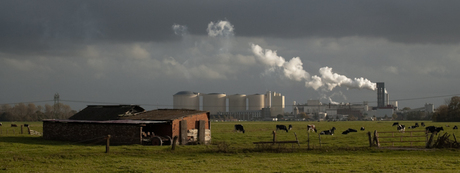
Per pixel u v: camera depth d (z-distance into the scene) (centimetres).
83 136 5397
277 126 9388
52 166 3045
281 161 3195
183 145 4744
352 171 2702
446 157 3409
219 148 3975
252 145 4469
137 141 4906
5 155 3662
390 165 2938
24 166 3055
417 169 2745
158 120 5116
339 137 6247
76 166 3047
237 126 8825
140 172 2742
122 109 5909
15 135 6675
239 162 3164
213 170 2781
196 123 5475
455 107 18788
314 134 7569
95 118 5716
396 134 6712
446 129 9219
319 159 3291
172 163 3139
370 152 3812
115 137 5084
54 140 5625
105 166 3027
